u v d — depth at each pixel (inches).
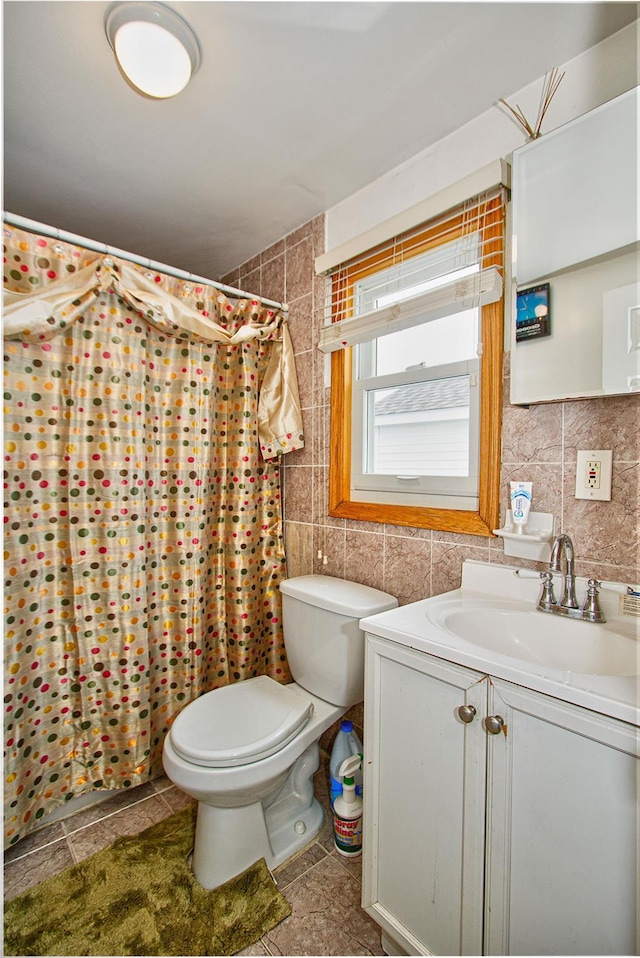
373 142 55.4
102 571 58.8
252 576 74.7
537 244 43.6
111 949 42.3
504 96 48.5
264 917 45.1
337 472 69.5
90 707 59.1
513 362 45.3
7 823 51.3
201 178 62.4
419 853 37.7
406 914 38.8
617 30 40.6
